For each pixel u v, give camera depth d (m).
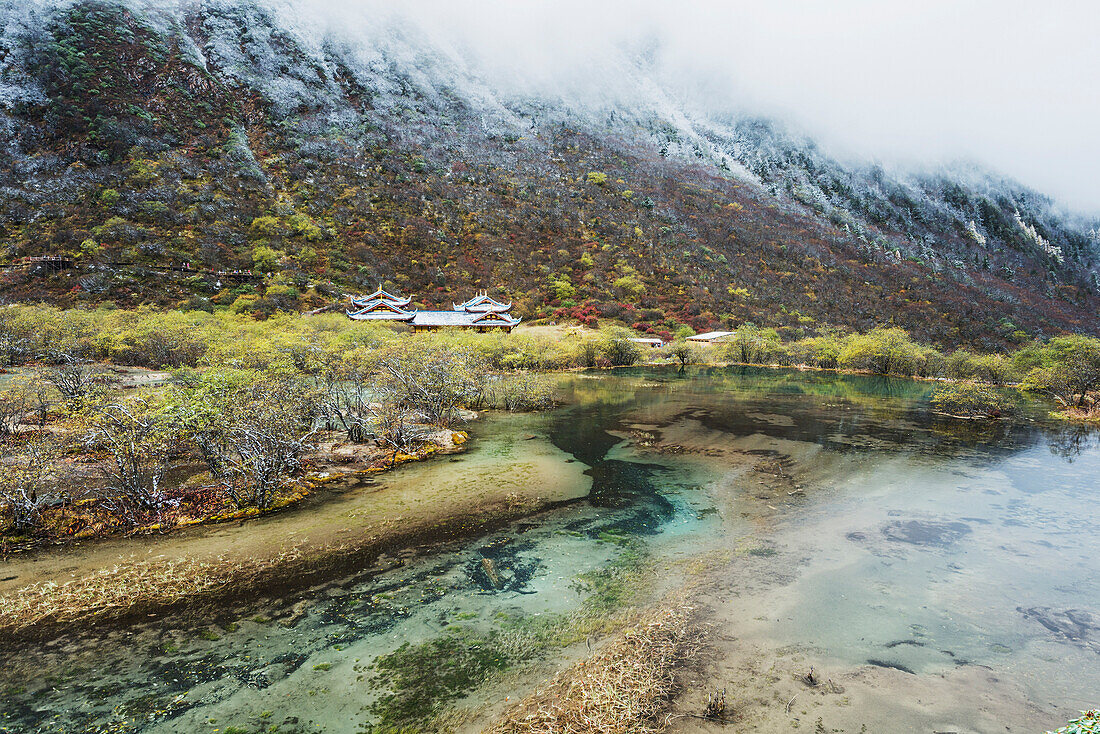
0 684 6.75
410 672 7.05
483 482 14.83
